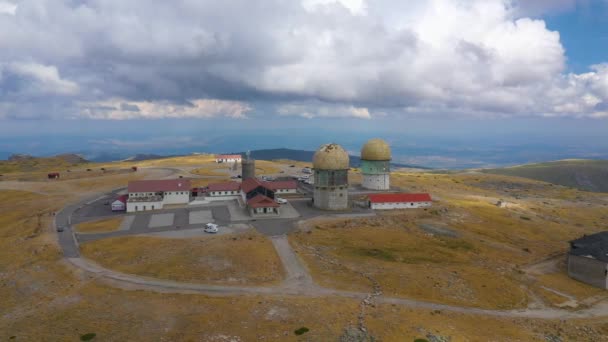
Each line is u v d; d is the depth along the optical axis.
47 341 41.88
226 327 44.34
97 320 46.41
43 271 63.66
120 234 83.94
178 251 71.00
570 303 60.88
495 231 98.00
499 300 58.91
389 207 110.00
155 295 53.59
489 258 78.06
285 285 58.28
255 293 54.94
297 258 69.50
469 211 114.38
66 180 156.38
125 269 63.91
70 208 109.75
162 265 64.69
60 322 46.09
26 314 48.88
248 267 64.19
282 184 130.50
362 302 52.56
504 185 198.00
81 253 72.25
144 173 178.75
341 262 68.69
